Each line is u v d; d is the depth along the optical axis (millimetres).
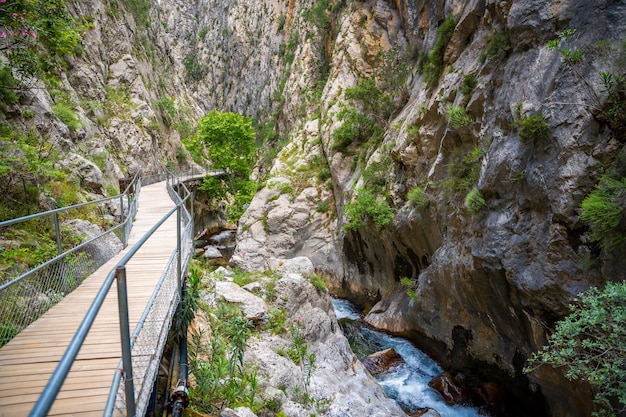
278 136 43281
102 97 26625
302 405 6605
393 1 24516
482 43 11250
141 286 5836
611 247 6012
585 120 6828
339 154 22188
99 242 7738
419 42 20594
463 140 10852
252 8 61594
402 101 19781
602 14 7156
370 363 11430
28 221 7289
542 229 7426
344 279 19094
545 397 8469
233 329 7293
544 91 7816
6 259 6090
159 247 8672
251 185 32031
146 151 29625
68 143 11938
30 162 8180
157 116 36969
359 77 25578
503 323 9203
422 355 12141
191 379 5895
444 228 11398
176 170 37344
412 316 12844
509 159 8234
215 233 34750
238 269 11969
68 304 5164
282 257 21875
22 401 3090
